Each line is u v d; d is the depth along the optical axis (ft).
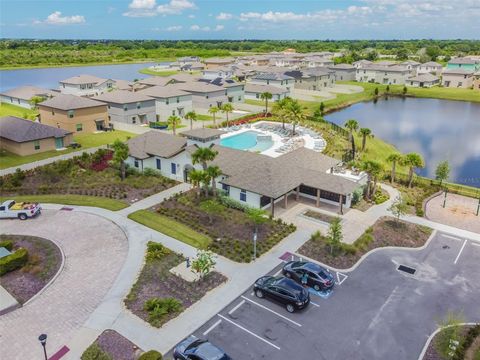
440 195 159.12
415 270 104.12
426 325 83.46
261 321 83.76
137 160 172.76
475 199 155.02
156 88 306.55
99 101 268.62
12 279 98.07
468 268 105.40
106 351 74.95
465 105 400.67
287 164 148.66
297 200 147.64
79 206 141.69
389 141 260.62
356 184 138.21
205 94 321.32
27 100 311.47
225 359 69.21
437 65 565.94
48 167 169.89
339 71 551.59
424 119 330.95
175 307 86.38
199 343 72.95
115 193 152.15
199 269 95.50
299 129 268.41
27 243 114.93
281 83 400.26
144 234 121.19
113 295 91.86
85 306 88.07
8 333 79.87
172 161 164.66
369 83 529.86
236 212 136.56
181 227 125.70
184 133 165.07
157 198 148.25
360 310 87.86
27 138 193.06
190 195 148.97
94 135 240.94
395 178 171.94
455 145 252.21
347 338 79.36
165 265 104.17
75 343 77.20
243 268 103.60
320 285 93.61
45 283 96.27
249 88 378.32
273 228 125.08
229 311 86.69
